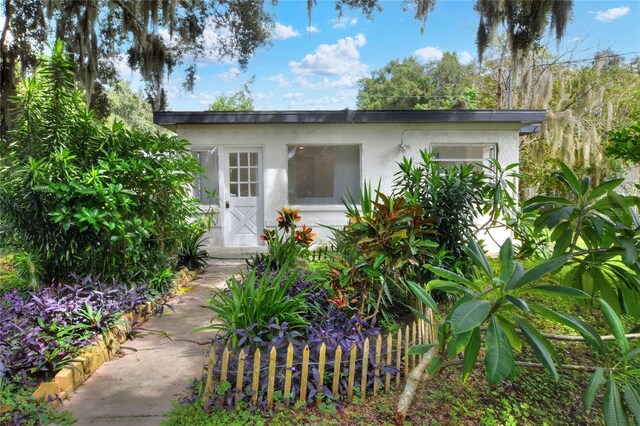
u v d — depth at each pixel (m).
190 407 2.88
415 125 8.35
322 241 8.48
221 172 8.48
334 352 3.12
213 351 2.96
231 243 8.68
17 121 4.84
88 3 8.20
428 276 4.51
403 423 2.46
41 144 4.73
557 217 2.62
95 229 4.34
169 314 5.03
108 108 11.66
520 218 4.44
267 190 8.47
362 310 3.73
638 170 12.43
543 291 1.84
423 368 2.53
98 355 3.62
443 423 2.76
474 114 7.86
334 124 8.39
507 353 1.74
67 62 4.88
